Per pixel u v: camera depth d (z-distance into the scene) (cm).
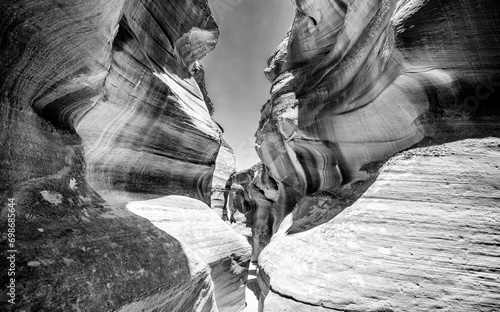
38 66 271
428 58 423
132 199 627
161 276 383
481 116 415
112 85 505
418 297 331
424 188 410
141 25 660
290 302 443
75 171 351
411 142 545
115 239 346
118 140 580
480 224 344
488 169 378
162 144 710
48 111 331
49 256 241
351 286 383
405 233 386
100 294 264
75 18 271
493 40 389
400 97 521
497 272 310
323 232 542
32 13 235
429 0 412
